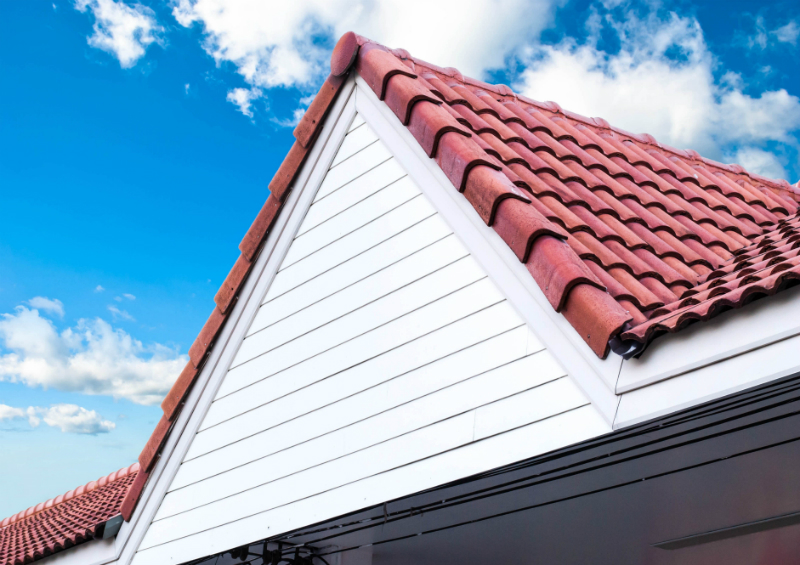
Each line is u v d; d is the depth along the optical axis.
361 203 4.27
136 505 4.96
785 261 2.58
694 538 4.17
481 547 4.93
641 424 2.56
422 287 3.70
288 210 4.70
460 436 3.22
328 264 4.34
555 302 2.88
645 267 3.50
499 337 3.22
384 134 4.22
